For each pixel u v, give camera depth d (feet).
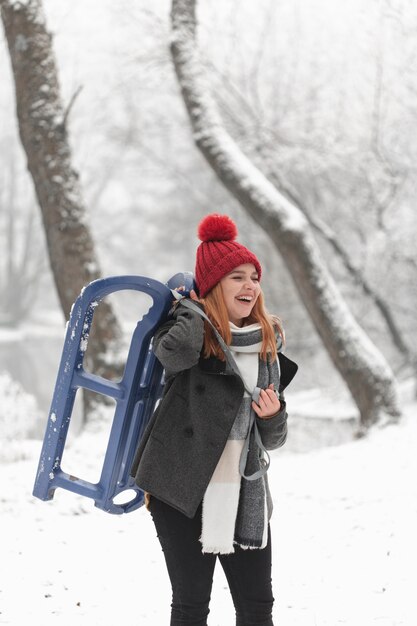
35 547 15.23
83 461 23.59
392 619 11.13
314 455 25.31
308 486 20.48
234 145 36.58
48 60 32.50
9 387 27.58
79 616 11.60
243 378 8.29
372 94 49.49
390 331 55.36
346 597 12.21
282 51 54.65
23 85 32.35
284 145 54.08
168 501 7.90
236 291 8.40
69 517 17.48
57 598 12.37
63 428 8.98
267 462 8.59
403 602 11.74
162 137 70.18
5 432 25.95
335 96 51.88
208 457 7.93
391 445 24.76
